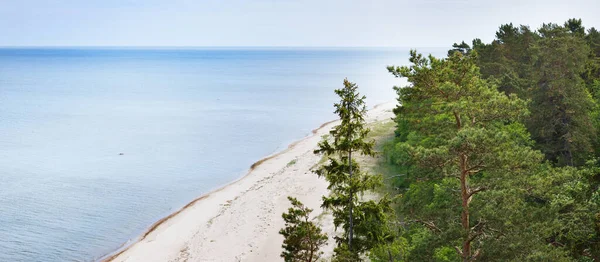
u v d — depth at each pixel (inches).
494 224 682.2
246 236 1414.9
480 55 2127.2
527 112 847.7
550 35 1829.5
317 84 7327.8
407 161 818.2
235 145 2886.3
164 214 1695.4
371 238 850.1
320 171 858.1
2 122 3710.6
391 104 4446.4
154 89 6486.2
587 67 1975.9
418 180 855.1
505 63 2064.5
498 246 652.7
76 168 2341.3
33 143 2930.6
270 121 3806.6
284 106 4758.9
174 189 1996.8
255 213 1595.7
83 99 5280.5
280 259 1249.4
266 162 2401.6
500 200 708.0
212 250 1346.0
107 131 3358.8
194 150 2751.0
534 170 778.8
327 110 4453.7
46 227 1573.6
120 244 1446.9
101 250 1407.5
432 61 1045.8
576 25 2469.2
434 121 1039.6
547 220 692.1
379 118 3289.9
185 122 3764.8
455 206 775.7
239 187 1956.2
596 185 861.2
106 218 1657.2
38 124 3639.3
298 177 1962.4
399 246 864.3
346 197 834.2
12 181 2100.1
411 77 1044.5
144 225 1596.9
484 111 863.1
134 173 2256.4
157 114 4200.3
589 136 1475.1
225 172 2267.5
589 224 741.9
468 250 697.6
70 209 1742.1
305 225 930.7
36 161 2477.9
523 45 2234.3
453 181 835.4
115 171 2292.1
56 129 3422.7
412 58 1056.8
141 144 2920.8
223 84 7327.8
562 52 1473.9
